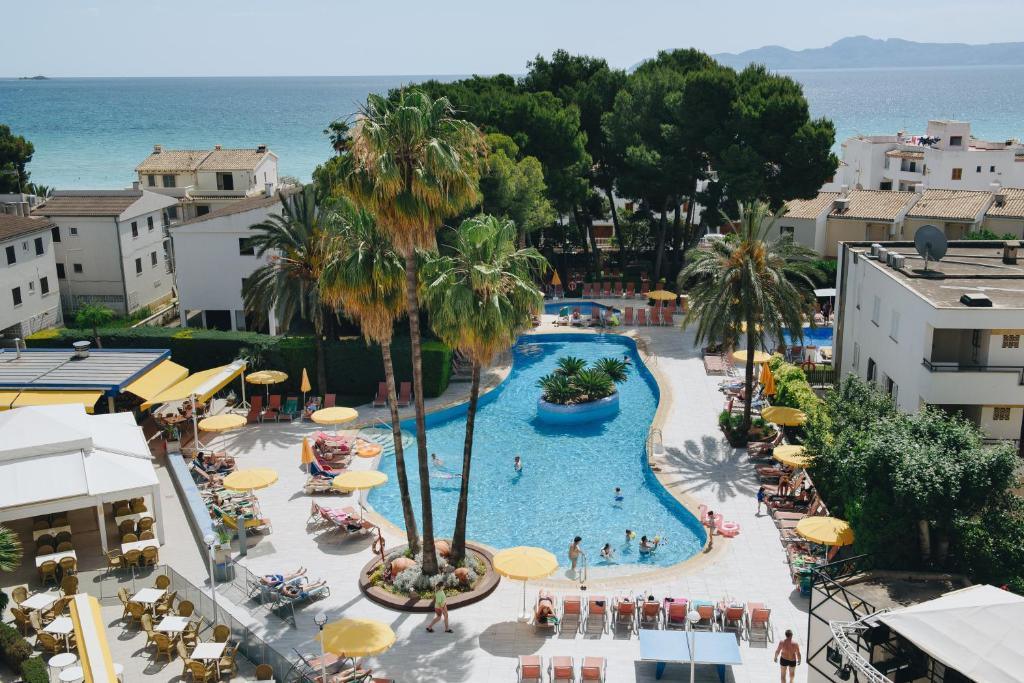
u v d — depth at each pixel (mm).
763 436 39500
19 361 42531
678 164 61531
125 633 25172
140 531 31109
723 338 40875
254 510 32719
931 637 17188
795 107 57812
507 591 27828
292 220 43562
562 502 35375
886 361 38562
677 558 30672
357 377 46406
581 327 58719
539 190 55000
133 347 47875
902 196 73250
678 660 22312
